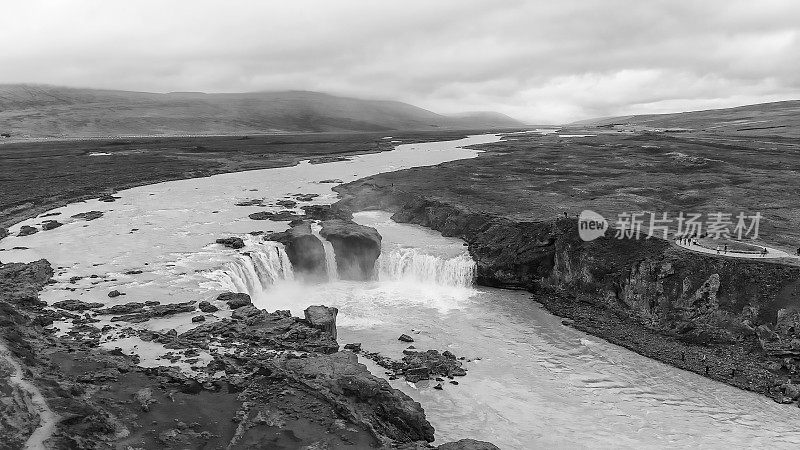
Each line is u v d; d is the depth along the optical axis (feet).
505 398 148.25
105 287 190.29
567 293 219.20
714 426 137.08
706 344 173.37
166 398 120.37
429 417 138.00
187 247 236.84
